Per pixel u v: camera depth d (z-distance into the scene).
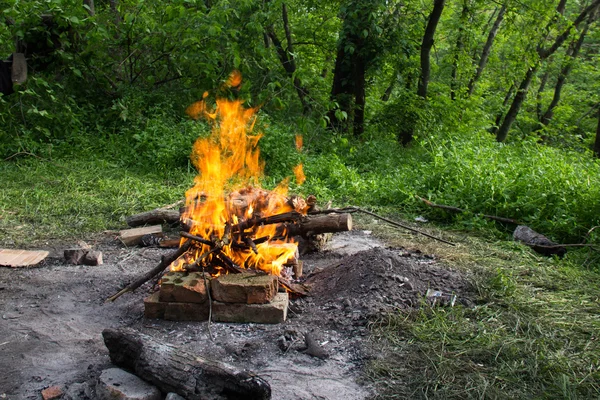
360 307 4.49
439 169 9.23
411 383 3.57
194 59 11.98
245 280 4.43
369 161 11.65
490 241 7.02
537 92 23.53
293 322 4.36
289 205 6.12
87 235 6.83
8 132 10.62
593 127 24.08
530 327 4.32
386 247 6.53
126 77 12.73
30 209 7.66
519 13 16.53
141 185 8.90
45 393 3.39
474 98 17.16
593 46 25.91
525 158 10.77
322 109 13.33
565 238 7.05
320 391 3.48
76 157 10.37
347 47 13.36
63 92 11.59
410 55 14.32
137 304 4.71
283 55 14.95
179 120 12.22
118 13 12.83
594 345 4.07
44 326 4.32
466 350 3.93
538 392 3.48
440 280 5.05
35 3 9.82
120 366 3.65
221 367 3.20
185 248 4.74
